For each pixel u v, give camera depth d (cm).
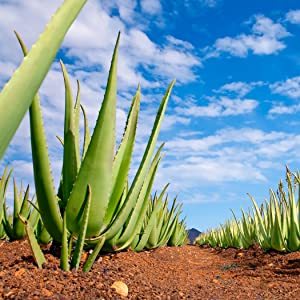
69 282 84
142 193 120
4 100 33
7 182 176
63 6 36
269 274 175
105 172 90
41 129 85
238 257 273
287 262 212
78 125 104
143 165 100
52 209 92
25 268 88
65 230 88
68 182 99
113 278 100
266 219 283
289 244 242
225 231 414
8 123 33
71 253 102
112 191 100
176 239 317
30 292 73
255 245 299
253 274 177
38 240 157
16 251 143
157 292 100
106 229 100
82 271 94
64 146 97
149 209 226
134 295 90
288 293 133
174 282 129
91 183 90
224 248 407
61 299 73
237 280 158
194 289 123
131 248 167
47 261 96
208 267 215
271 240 253
